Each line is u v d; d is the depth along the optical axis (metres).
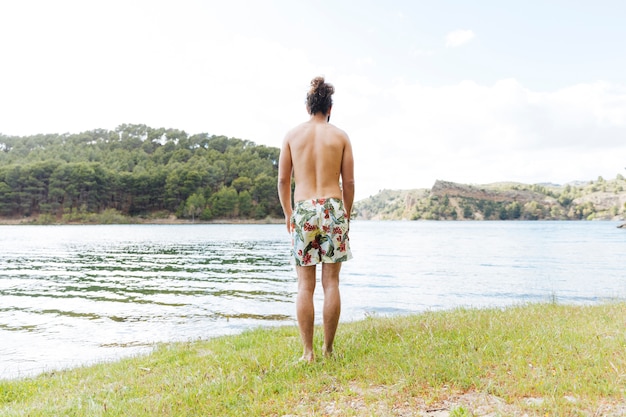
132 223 127.19
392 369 3.46
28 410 3.16
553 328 4.70
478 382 2.99
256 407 2.89
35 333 9.25
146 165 157.00
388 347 4.24
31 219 119.88
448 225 155.50
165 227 104.00
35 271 22.08
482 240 59.84
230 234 70.50
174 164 147.75
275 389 3.29
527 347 3.85
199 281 18.34
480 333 4.59
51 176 123.56
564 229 107.94
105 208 130.12
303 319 3.94
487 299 14.07
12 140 180.38
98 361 6.73
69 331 9.43
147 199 133.50
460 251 39.31
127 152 170.12
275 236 64.06
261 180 137.75
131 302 13.30
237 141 192.12
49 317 11.02
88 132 195.75
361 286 17.16
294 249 3.98
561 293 15.32
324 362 3.81
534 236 72.50
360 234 82.88
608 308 6.76
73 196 125.56
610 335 4.35
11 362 7.04
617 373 3.00
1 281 18.38
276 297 14.25
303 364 3.80
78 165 128.38
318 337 5.00
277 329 7.21
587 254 35.25
